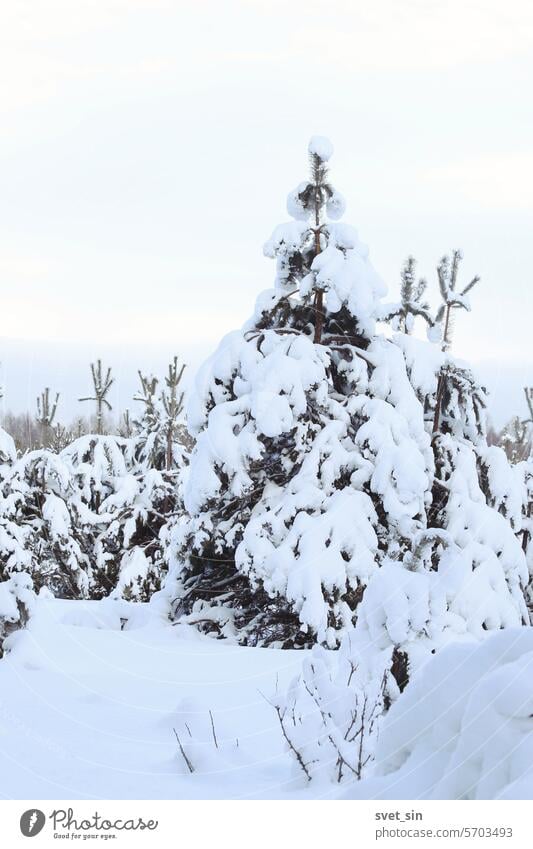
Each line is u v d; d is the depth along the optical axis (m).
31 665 8.36
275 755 5.55
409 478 12.79
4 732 5.77
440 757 3.50
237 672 8.85
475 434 15.07
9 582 9.17
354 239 14.30
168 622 13.52
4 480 19.84
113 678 8.07
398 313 15.07
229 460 12.95
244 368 13.73
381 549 13.24
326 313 14.59
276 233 14.59
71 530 19.58
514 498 14.55
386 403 13.57
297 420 13.17
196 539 13.46
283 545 12.45
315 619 11.76
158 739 5.88
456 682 3.53
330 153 14.50
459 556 5.88
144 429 23.91
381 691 5.33
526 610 12.97
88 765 5.12
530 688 3.11
